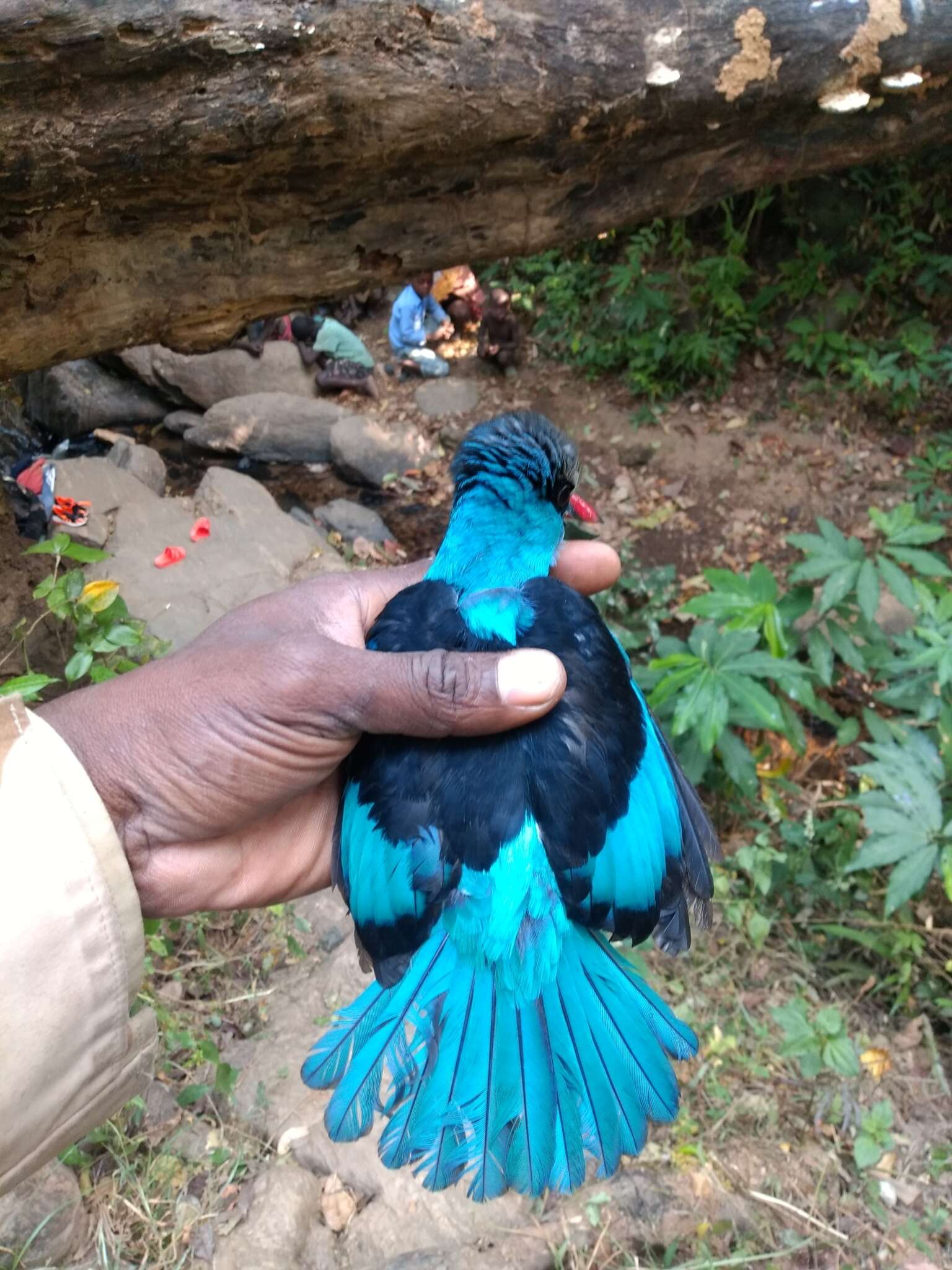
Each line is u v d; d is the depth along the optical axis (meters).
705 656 0.51
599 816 0.26
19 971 0.18
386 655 0.25
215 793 0.25
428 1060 0.25
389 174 0.42
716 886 0.51
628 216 0.53
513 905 0.25
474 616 0.29
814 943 0.51
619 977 0.27
